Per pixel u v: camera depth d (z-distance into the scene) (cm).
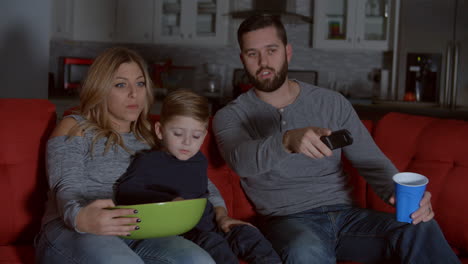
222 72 503
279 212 162
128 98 154
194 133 148
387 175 156
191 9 473
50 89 450
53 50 511
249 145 142
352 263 152
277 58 166
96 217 118
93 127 150
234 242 142
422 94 407
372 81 479
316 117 168
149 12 479
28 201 157
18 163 156
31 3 312
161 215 122
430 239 134
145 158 148
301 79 473
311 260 135
